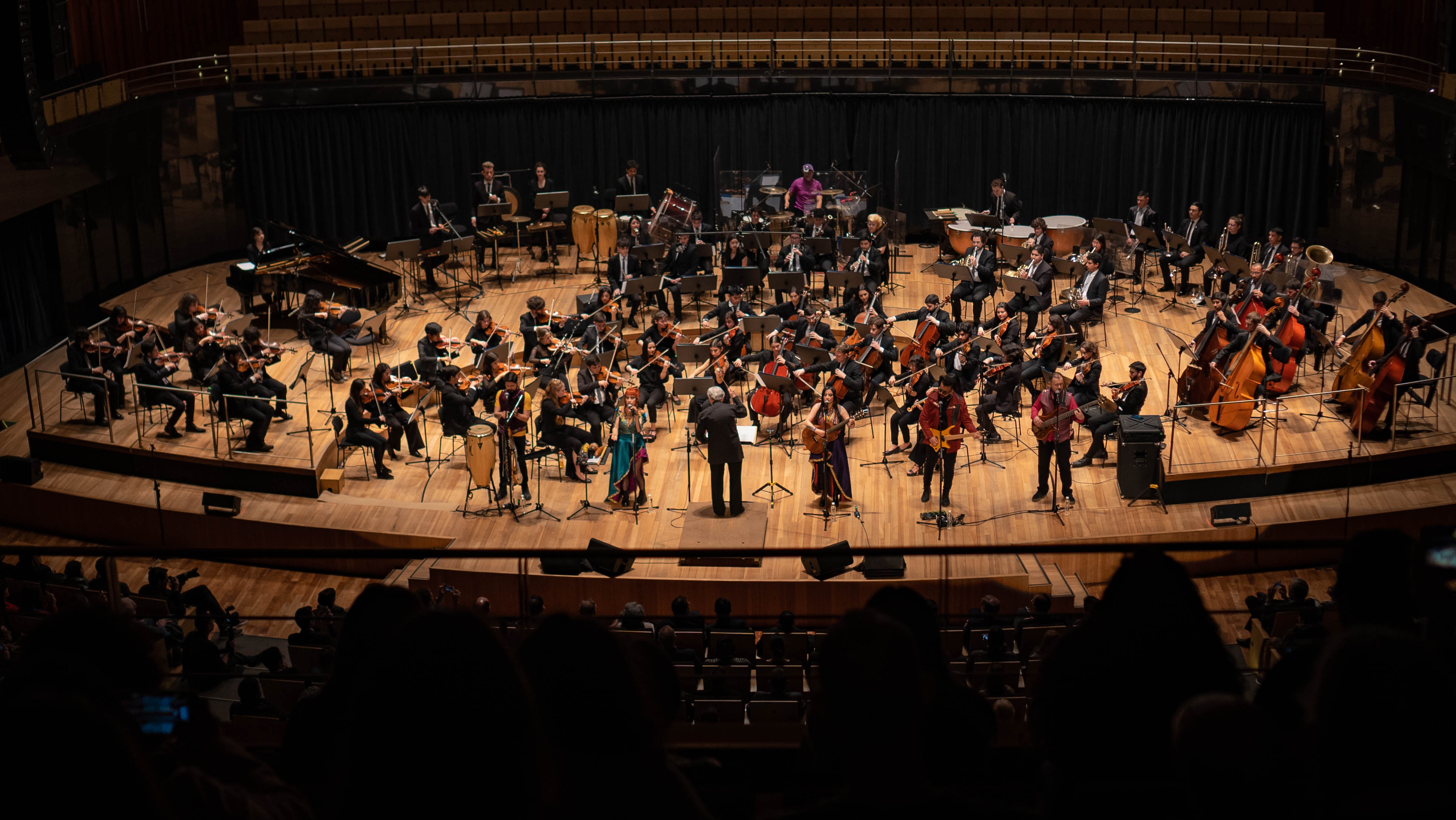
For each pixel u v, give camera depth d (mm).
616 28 24609
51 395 18391
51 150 16922
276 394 16984
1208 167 22172
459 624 2059
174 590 13195
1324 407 17016
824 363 16422
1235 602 14688
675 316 20375
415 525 15172
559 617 2418
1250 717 2191
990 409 16703
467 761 1969
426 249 21125
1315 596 14586
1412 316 15992
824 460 14844
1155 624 2703
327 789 3551
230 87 22078
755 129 23141
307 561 15562
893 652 2229
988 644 10367
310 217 22828
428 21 24391
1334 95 21359
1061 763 2768
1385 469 15680
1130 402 15641
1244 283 18531
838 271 19328
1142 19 24219
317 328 18250
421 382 17359
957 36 23969
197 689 8695
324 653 9227
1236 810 2137
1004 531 14750
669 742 6426
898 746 2215
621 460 15203
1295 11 23875
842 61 23703
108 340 17312
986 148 23016
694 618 11562
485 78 22719
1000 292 21734
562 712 2320
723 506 15023
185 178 22328
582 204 23453
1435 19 22484
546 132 23016
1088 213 23078
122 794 1742
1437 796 2068
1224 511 14812
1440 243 20766
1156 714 2678
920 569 14141
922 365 17109
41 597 11992
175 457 16188
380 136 22672
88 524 16078
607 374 16719
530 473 16438
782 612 14031
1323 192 22219
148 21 23094
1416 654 2125
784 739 6457
